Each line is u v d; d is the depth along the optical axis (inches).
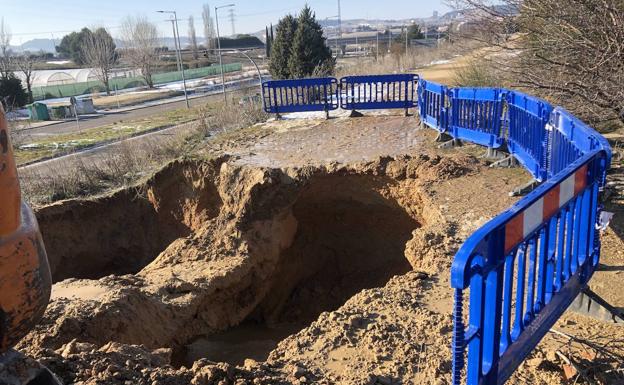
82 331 229.9
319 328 200.7
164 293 292.0
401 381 164.1
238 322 335.0
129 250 447.8
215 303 316.8
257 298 353.4
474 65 577.9
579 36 332.2
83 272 434.3
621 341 167.9
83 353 170.4
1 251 74.2
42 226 412.8
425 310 205.6
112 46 2640.3
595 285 199.3
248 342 327.9
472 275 108.2
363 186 394.0
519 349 134.3
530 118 307.3
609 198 272.2
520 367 159.5
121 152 548.1
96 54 2263.8
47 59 4074.8
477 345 116.0
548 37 362.0
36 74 2706.7
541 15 349.4
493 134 371.6
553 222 148.7
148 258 446.6
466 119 404.8
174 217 444.5
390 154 416.5
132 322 251.4
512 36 437.4
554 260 150.6
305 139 498.6
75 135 1069.8
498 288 117.8
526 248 130.5
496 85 501.0
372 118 568.7
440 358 171.3
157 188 445.4
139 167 523.8
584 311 184.7
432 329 190.4
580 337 171.6
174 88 2191.2
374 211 403.5
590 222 171.5
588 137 199.5
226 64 2913.4
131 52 2578.7
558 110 253.6
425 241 272.1
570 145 230.1
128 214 451.5
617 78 310.5
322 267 426.9
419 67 1209.4
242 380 161.0
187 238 366.0
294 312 394.3
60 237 421.4
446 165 362.3
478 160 378.9
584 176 159.3
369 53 2244.1
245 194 388.5
